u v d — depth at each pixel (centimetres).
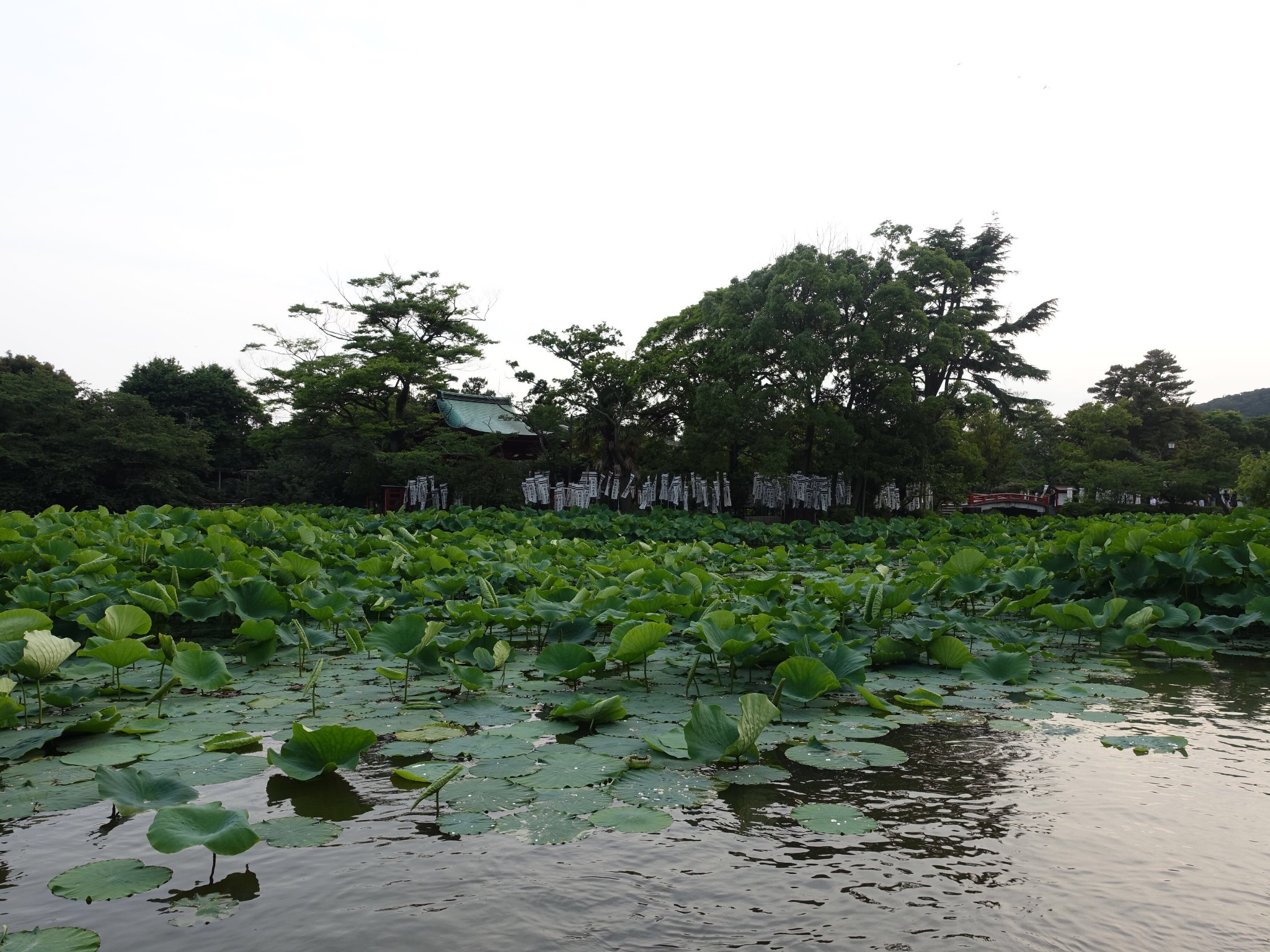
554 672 554
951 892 268
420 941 237
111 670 557
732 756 390
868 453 2570
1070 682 588
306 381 2761
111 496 2814
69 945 232
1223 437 4241
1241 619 705
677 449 2839
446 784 364
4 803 344
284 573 801
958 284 2622
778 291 2439
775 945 235
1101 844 306
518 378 2978
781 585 842
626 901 261
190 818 291
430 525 1827
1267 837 313
